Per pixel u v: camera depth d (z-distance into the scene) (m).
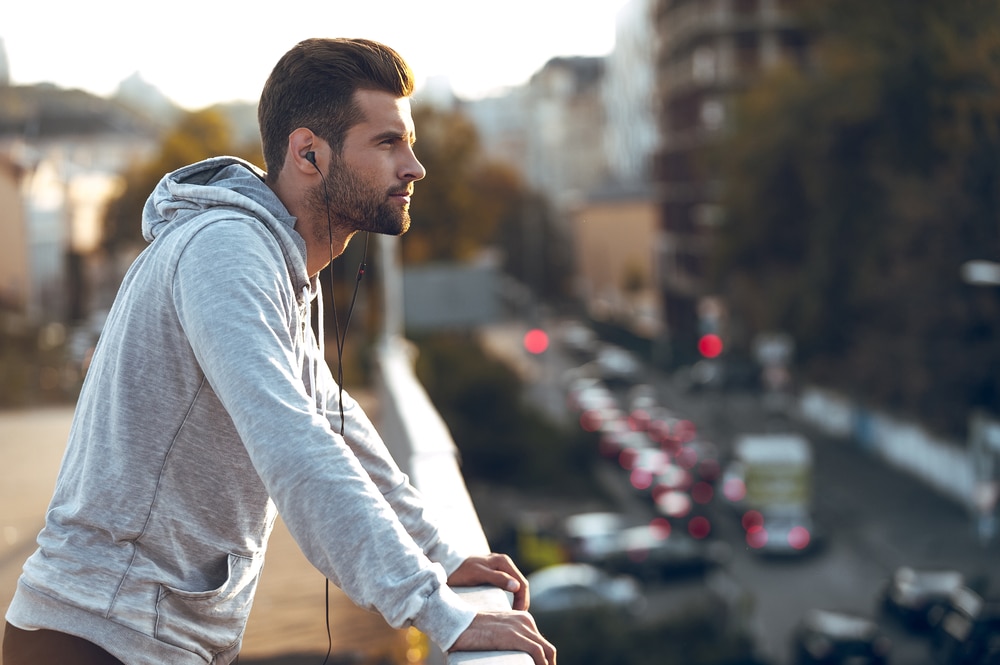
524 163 156.00
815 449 49.31
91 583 1.93
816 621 26.25
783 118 48.19
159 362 1.94
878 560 34.66
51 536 1.97
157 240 2.02
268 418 1.81
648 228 105.19
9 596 5.50
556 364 80.31
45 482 9.30
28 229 45.06
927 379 40.94
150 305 1.95
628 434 52.78
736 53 74.50
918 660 26.58
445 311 56.12
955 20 28.97
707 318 60.81
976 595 26.70
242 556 2.06
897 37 33.44
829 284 44.81
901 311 41.09
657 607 30.53
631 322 95.38
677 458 49.12
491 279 56.81
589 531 34.28
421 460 4.08
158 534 1.96
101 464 1.95
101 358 2.00
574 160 148.00
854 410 49.22
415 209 60.56
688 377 68.12
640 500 44.94
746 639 23.86
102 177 52.00
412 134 2.12
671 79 83.75
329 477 1.80
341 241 2.16
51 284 47.06
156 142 53.03
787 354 51.59
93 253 50.88
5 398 20.14
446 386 48.03
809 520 36.78
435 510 3.08
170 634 1.97
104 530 1.94
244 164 2.12
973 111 29.73
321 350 2.21
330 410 2.32
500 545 33.88
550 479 46.41
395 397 7.67
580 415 57.97
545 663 1.81
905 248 38.91
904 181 36.91
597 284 109.00
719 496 41.97
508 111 158.50
